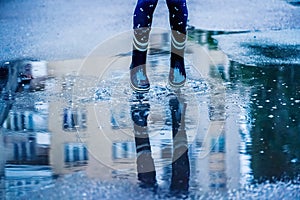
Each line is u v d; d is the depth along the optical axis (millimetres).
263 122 5109
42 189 4023
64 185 4070
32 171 4297
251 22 8492
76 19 8797
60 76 6438
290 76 6254
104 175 4207
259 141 4730
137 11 5820
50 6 9617
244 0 9727
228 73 6395
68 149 4672
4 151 4633
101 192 3957
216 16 8812
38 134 4973
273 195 3877
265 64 6672
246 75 6320
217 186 4008
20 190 4016
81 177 4188
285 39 7664
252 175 4160
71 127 5109
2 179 4168
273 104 5508
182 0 5812
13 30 8266
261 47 7332
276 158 4422
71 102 5684
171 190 3963
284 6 9312
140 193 3930
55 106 5594
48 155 4562
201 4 9516
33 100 5766
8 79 6387
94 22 8609
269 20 8570
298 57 6914
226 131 4949
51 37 7938
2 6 9641
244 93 5809
